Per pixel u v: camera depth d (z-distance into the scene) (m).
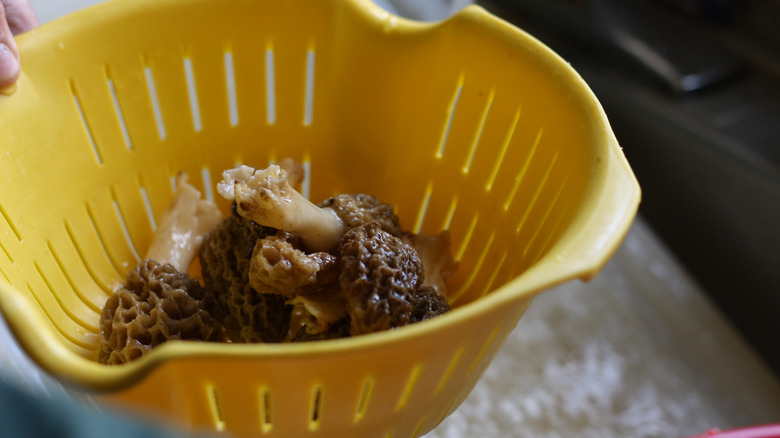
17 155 0.35
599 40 0.71
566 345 0.60
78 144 0.38
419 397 0.30
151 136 0.40
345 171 0.42
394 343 0.25
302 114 0.42
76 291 0.38
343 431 0.30
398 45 0.38
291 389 0.27
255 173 0.33
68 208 0.38
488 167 0.38
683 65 0.68
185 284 0.36
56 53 0.36
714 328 0.62
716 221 0.63
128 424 0.17
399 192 0.41
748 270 0.60
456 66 0.38
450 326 0.26
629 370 0.59
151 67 0.39
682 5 0.73
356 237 0.33
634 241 0.69
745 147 0.61
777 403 0.57
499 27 0.36
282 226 0.33
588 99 0.33
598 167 0.30
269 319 0.37
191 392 0.27
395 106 0.40
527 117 0.36
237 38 0.39
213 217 0.41
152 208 0.41
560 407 0.56
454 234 0.40
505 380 0.57
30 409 0.16
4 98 0.35
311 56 0.40
